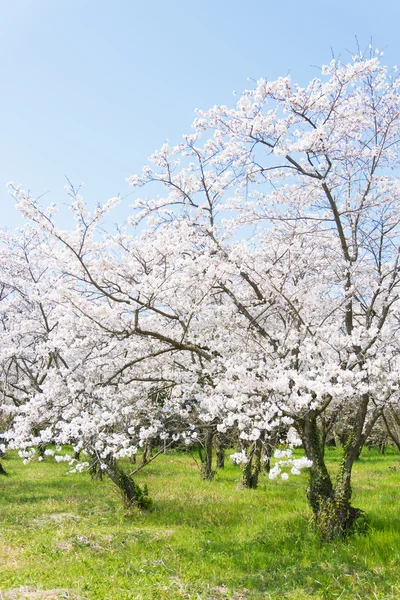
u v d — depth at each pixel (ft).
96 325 30.40
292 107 29.35
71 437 32.89
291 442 26.12
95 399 34.01
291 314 33.58
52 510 37.19
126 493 37.93
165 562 25.75
